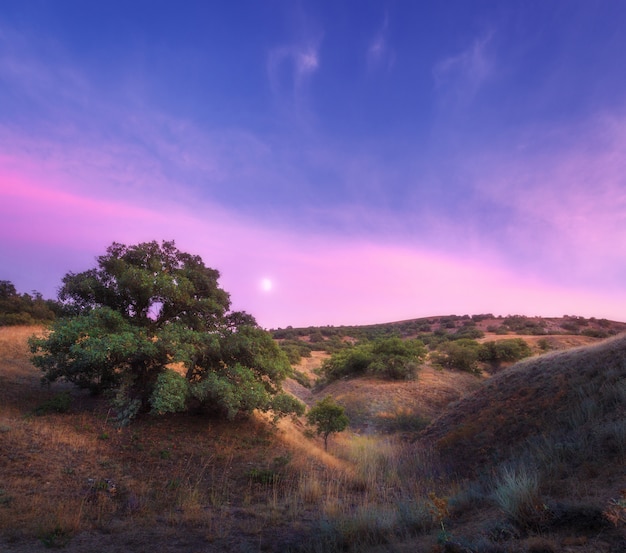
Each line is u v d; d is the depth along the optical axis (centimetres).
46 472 841
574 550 386
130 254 1427
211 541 612
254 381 1401
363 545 554
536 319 11581
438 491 912
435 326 12281
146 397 1348
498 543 435
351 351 4584
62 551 539
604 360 1338
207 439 1298
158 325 1429
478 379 4534
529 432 1142
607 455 663
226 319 1577
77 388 1585
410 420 2803
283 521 732
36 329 2575
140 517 698
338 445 1873
